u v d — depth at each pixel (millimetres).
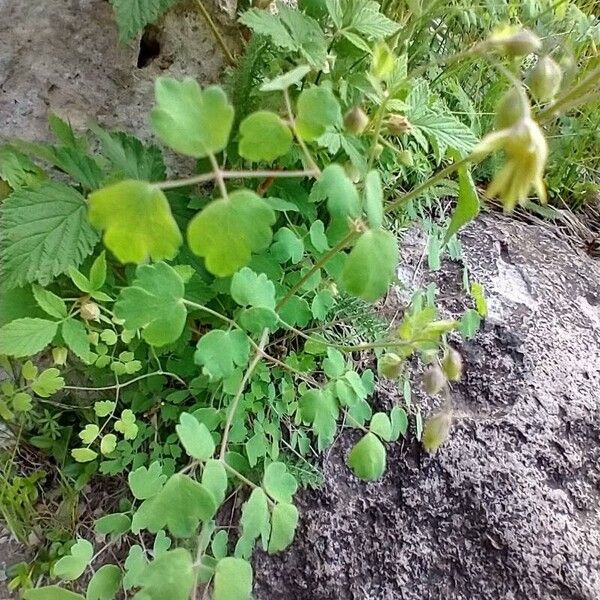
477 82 381
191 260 274
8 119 291
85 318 241
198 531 269
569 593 268
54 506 306
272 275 259
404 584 275
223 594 182
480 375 320
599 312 361
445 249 348
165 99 141
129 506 287
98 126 273
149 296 201
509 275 364
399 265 354
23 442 312
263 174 162
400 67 245
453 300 346
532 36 177
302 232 280
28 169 259
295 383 299
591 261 396
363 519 288
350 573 277
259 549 283
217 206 147
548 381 320
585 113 413
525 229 401
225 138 145
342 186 172
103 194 137
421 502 290
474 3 343
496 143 153
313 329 303
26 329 231
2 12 272
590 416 312
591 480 297
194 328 286
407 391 274
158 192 141
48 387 255
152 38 299
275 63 268
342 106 259
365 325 301
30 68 285
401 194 327
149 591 177
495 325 335
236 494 292
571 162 415
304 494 292
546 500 287
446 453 297
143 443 296
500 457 297
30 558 293
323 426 237
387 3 310
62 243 245
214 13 298
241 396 266
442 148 272
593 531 282
